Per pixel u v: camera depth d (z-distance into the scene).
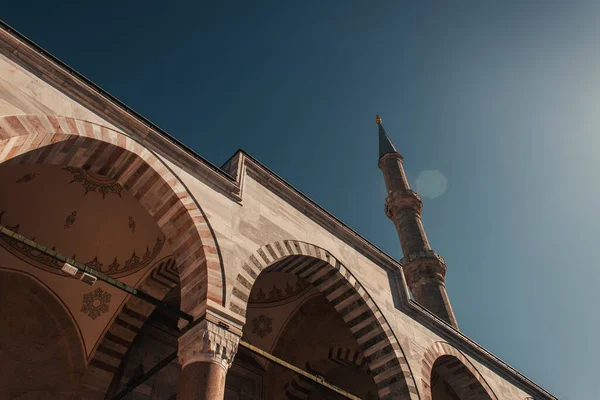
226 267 11.66
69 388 14.09
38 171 13.38
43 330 14.43
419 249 31.06
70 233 14.72
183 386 9.77
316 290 18.83
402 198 34.44
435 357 16.67
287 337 19.02
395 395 14.52
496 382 19.00
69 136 10.20
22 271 14.42
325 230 16.06
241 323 11.01
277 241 13.80
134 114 11.96
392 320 16.00
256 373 18.64
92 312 15.05
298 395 18.58
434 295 28.53
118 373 15.20
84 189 14.34
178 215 11.95
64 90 10.79
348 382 19.83
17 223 14.07
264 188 14.94
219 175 13.22
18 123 9.37
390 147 39.72
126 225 14.99
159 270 15.02
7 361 13.47
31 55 10.46
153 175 11.81
